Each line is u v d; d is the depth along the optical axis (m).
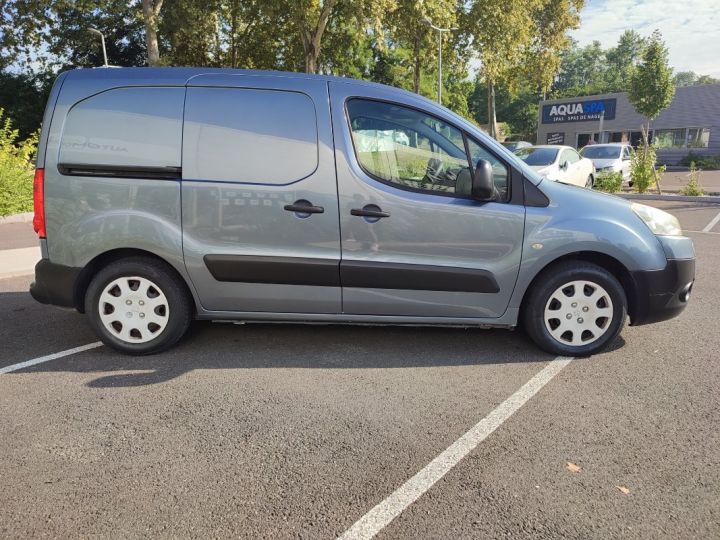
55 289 4.20
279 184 4.00
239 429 3.20
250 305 4.20
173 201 4.04
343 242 4.02
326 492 2.63
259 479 2.73
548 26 36.38
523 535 2.35
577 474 2.76
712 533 2.36
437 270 4.04
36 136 15.30
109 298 4.20
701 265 7.51
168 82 4.04
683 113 37.22
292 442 3.06
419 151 4.07
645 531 2.37
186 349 4.42
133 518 2.45
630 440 3.07
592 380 3.84
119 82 4.05
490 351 4.36
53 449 2.98
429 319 4.18
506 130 82.00
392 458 2.91
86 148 4.05
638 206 4.34
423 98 4.16
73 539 2.31
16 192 12.51
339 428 3.21
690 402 3.51
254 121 4.00
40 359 4.23
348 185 3.98
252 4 26.50
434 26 26.95
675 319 5.15
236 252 4.06
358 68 39.78
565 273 4.09
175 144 4.02
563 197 4.12
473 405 3.49
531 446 3.02
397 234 4.01
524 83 46.81
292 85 4.03
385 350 4.39
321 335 4.73
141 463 2.86
